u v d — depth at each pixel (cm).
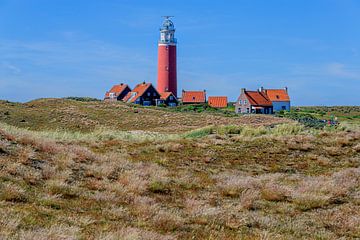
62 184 1409
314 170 2130
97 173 1669
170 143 2661
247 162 2262
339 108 13612
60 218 1067
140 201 1373
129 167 1870
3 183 1309
